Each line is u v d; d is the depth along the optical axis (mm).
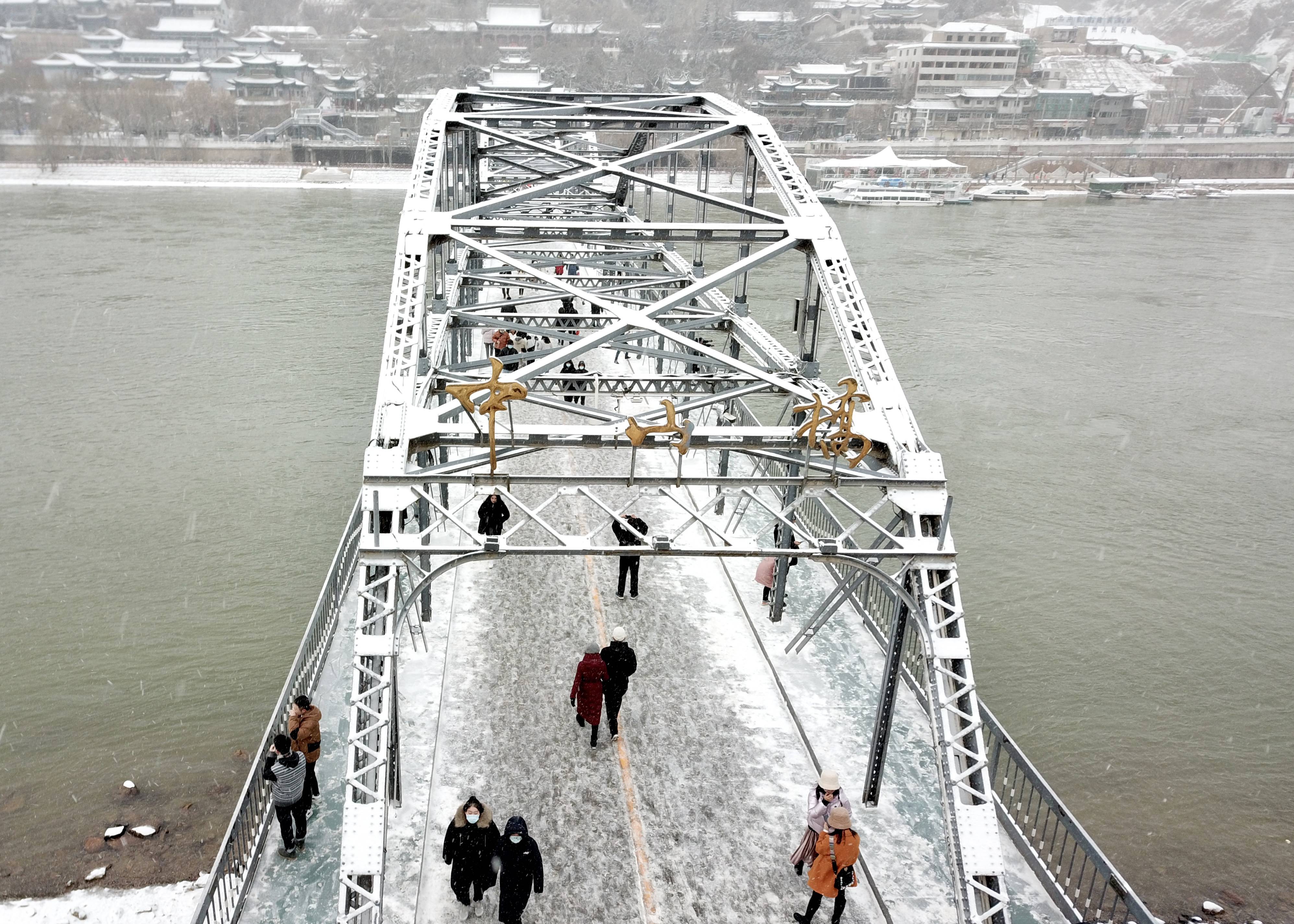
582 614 17656
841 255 16125
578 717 14398
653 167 112188
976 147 152375
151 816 17438
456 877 11125
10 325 50312
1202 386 47031
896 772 13758
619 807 13008
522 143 19719
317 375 42625
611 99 23969
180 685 21219
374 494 11031
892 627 12734
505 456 11992
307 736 12539
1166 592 27219
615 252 25969
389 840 12219
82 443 35062
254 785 12312
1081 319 59594
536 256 23641
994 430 40125
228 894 11188
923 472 12250
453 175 21219
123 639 22828
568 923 11281
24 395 40031
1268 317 61469
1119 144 156250
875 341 14695
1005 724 21469
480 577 18844
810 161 138500
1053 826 18625
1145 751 20719
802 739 14461
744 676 15984
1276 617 26016
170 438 35562
